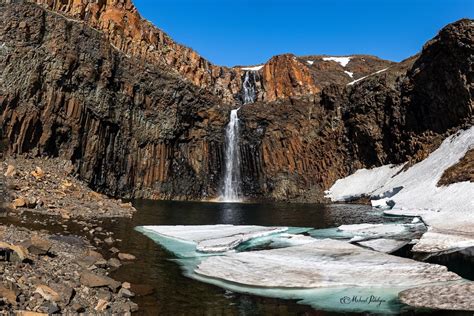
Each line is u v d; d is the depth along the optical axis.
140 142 47.06
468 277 13.07
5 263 9.75
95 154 40.78
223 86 71.75
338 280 12.84
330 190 53.12
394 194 39.50
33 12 35.75
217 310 10.18
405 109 46.44
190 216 32.03
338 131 55.38
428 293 11.34
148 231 22.20
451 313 9.82
